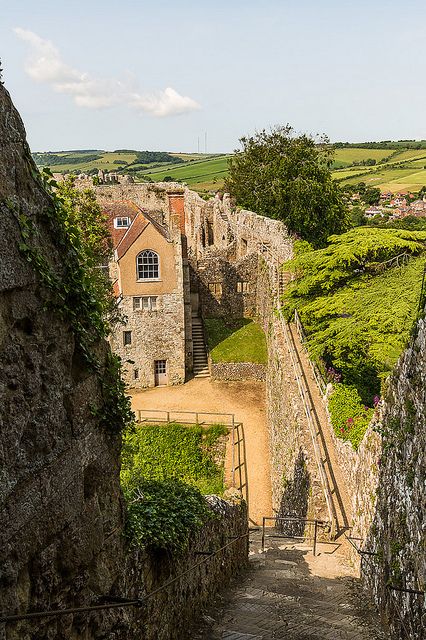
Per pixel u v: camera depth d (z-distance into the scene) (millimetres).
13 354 5883
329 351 24234
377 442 13859
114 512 8148
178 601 10625
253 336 38688
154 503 10406
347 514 17531
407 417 10633
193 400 33781
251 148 54281
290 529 21625
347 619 11836
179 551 10102
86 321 7496
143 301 34812
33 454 6156
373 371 23344
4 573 5594
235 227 46531
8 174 6000
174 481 12555
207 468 29391
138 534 8820
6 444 5695
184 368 36062
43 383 6395
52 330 6613
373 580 13039
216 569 13484
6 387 5754
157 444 29797
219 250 46281
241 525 16797
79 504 7082
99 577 7523
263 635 10859
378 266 25766
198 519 11133
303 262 27031
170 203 59250
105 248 34844
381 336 21453
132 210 42250
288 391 24297
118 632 8062
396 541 10891
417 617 8969
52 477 6500
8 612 5648
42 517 6281
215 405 33219
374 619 11844
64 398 6852
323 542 17250
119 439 8414
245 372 36000
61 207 7109
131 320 34812
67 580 6797
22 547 5914
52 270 6641
